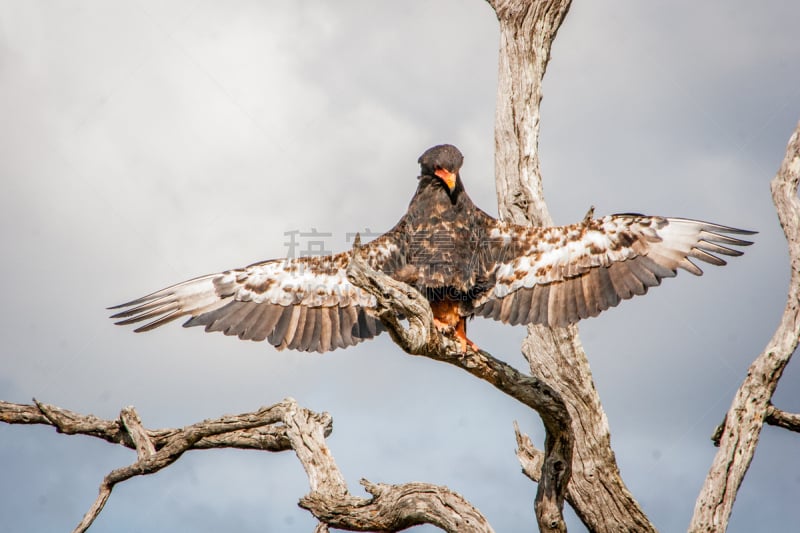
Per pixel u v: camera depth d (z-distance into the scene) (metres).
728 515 13.50
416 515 12.53
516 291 12.59
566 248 12.51
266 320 12.54
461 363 11.27
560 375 14.76
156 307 12.40
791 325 13.87
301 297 12.60
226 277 12.58
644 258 12.23
